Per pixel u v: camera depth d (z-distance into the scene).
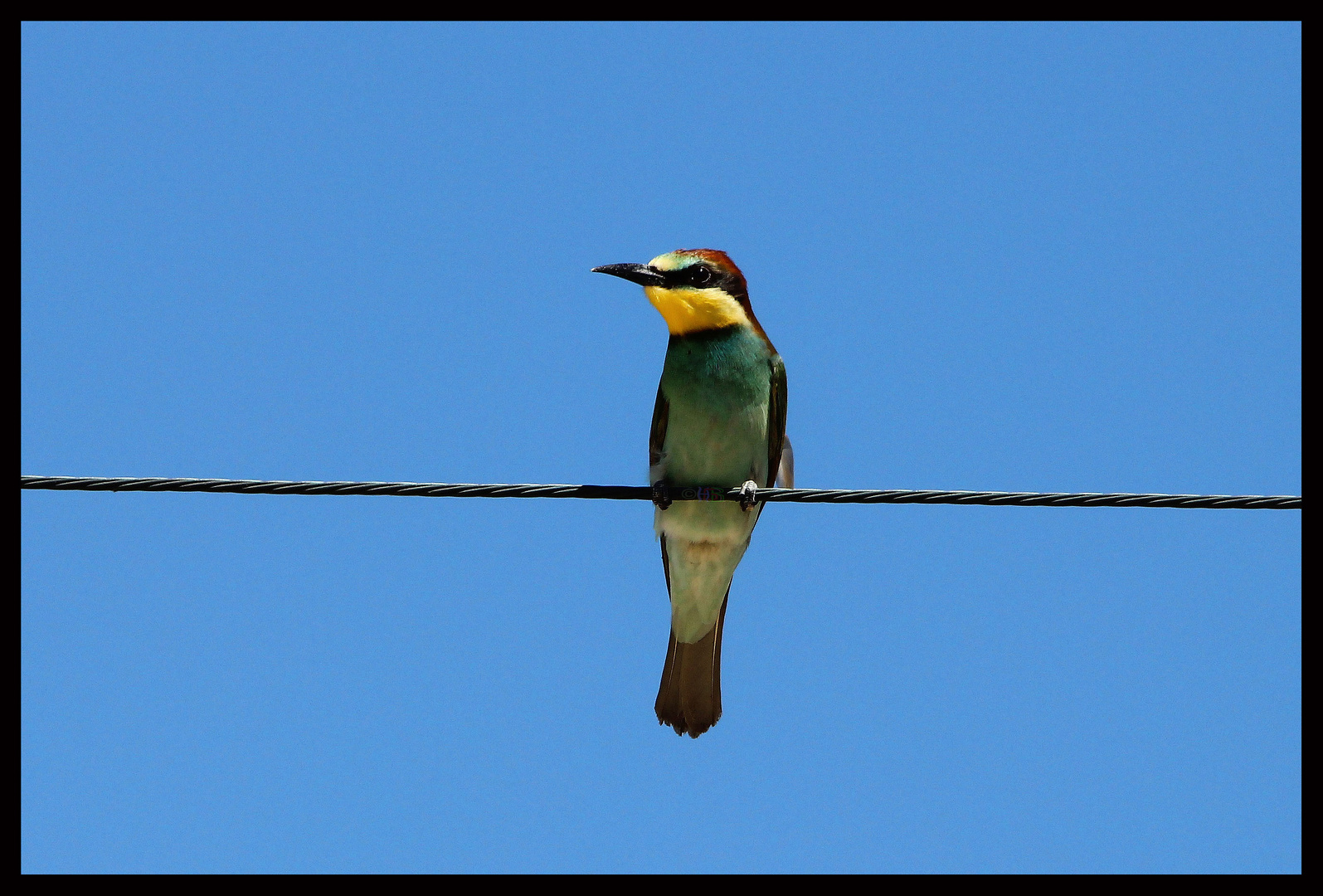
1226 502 10.53
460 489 10.82
